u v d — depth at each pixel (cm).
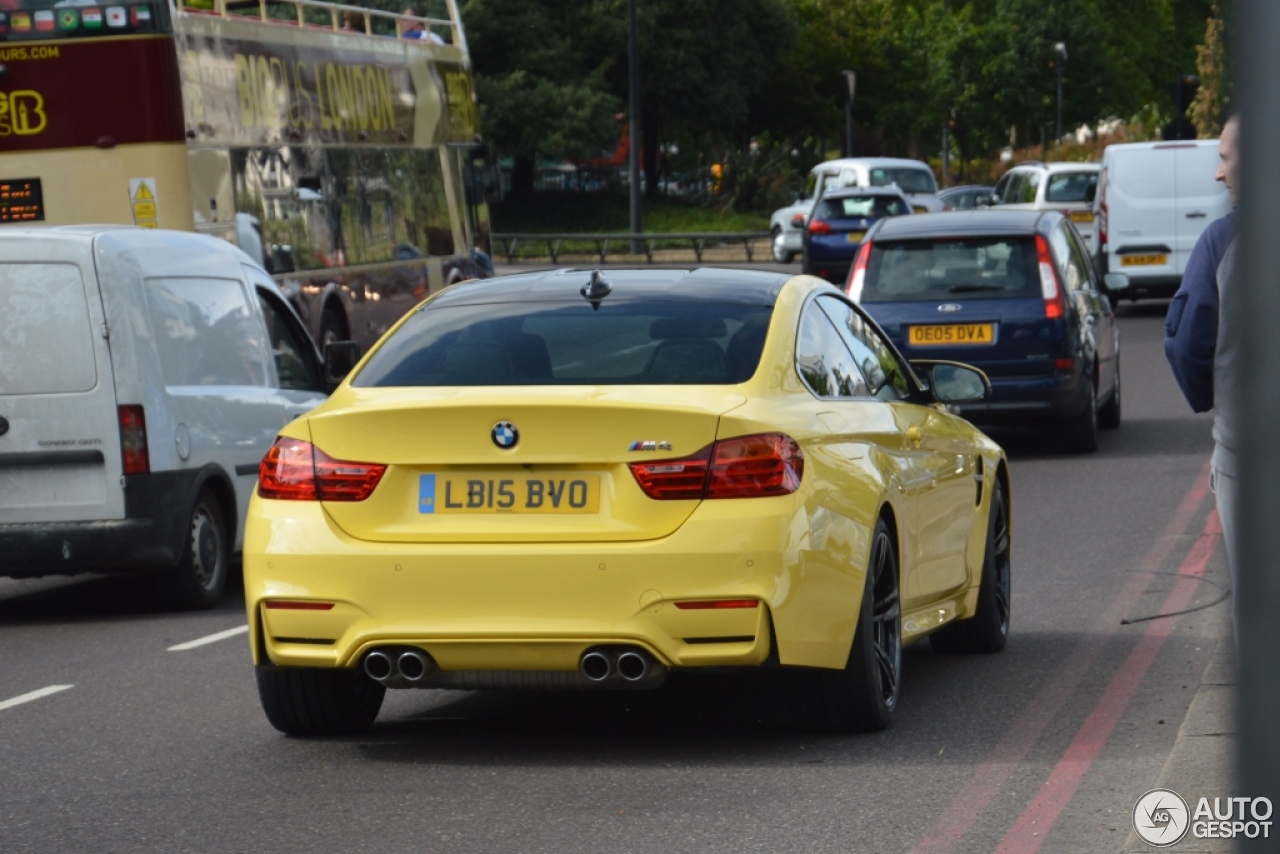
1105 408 2456
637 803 806
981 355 2122
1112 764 851
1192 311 721
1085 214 5188
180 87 2175
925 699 1012
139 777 892
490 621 838
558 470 844
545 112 9212
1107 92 10044
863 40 11125
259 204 2402
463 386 894
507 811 800
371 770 888
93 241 1416
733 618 824
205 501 1492
